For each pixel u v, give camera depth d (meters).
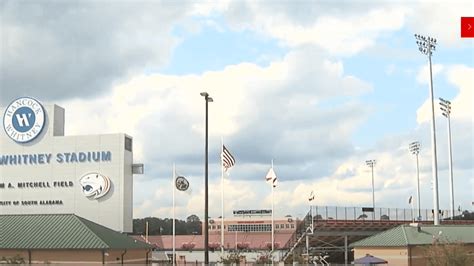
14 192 68.19
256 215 95.12
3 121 69.31
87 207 66.62
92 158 67.25
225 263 55.59
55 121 69.12
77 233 48.41
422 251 55.78
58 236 48.22
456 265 46.16
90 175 66.75
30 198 67.75
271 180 63.66
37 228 49.84
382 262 47.72
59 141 68.12
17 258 45.38
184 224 111.75
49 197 67.44
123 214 66.00
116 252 47.97
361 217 69.88
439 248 47.16
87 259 46.28
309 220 68.25
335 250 71.56
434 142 72.88
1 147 69.06
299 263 58.12
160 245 87.75
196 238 89.00
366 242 57.53
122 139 67.06
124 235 53.59
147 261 53.12
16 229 49.88
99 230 50.66
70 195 67.06
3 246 47.25
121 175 66.56
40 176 67.94
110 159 66.94
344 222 68.38
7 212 67.94
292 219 92.06
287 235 91.06
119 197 66.25
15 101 69.31
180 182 59.97
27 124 68.62
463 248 49.84
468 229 60.78
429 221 77.94
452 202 95.44
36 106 68.81
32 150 68.44
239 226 93.81
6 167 68.69
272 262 57.19
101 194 66.25
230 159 57.12
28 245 47.16
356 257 57.84
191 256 83.81
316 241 70.75
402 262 55.31
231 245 87.75
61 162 67.75
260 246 87.31
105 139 67.25
